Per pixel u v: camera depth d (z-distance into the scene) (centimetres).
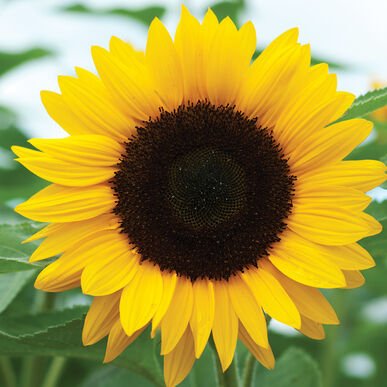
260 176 56
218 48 54
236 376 56
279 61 54
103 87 54
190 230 55
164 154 56
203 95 56
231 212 56
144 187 55
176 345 53
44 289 52
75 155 54
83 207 54
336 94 54
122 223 55
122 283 53
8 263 52
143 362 58
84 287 52
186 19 54
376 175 54
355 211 54
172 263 55
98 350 55
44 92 53
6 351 54
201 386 67
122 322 52
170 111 55
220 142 56
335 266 53
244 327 54
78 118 54
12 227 55
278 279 55
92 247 54
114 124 55
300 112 54
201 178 56
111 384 70
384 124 66
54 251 53
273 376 68
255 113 56
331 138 54
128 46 54
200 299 54
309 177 55
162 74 54
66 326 53
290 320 52
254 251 55
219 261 55
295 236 55
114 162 55
